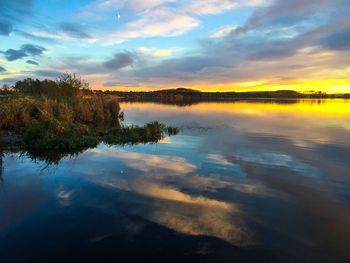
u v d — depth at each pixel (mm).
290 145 11359
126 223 4359
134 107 46250
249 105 51938
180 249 3652
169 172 7316
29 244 3723
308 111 33094
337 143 11766
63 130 12133
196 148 10812
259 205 5160
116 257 3457
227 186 6211
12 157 8914
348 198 5547
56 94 24031
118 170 7484
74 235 3973
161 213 4746
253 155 9461
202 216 4656
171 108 42469
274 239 3945
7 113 12312
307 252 3629
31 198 5355
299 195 5699
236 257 3492
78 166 7863
